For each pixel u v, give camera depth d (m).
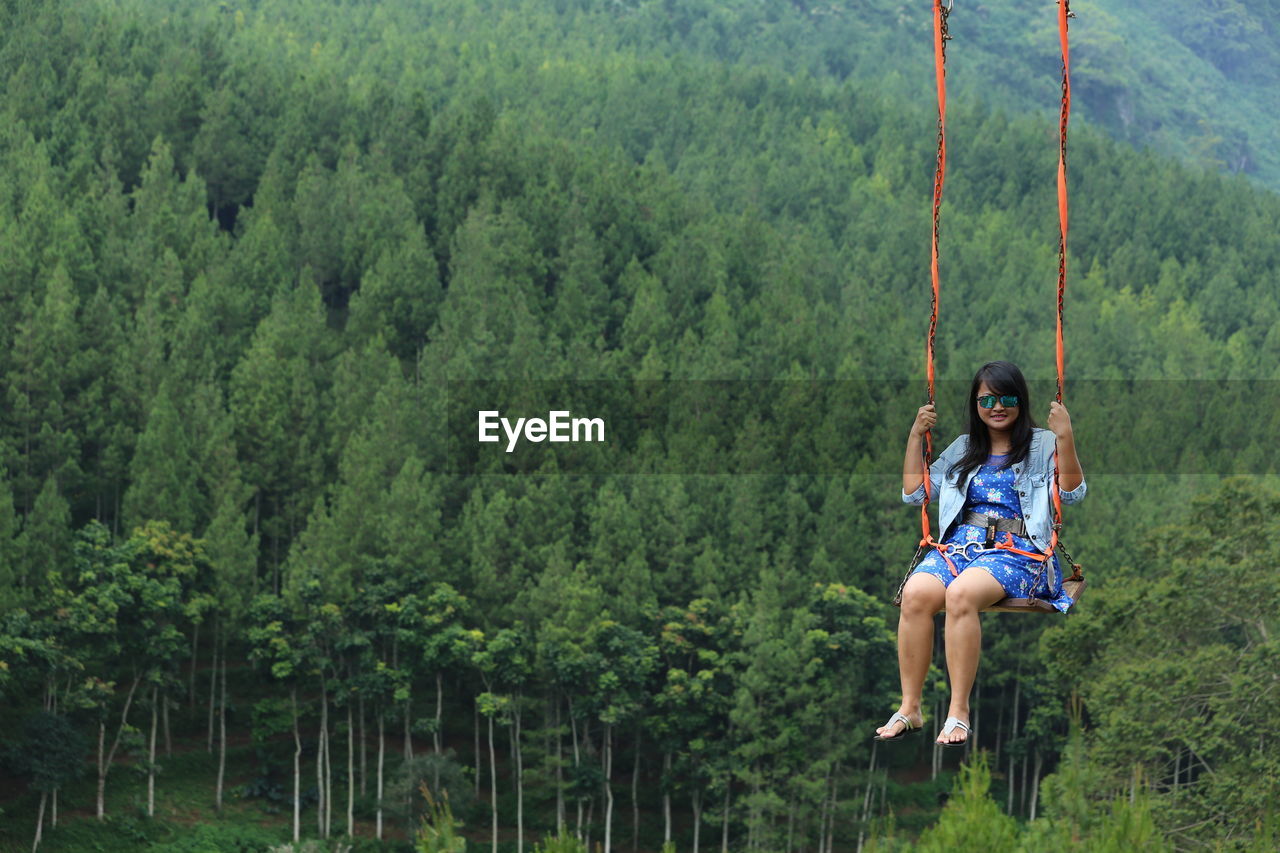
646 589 66.62
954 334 109.69
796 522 74.12
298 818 58.88
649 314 91.88
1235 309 130.25
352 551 66.31
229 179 112.19
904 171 151.38
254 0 177.00
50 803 55.97
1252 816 29.78
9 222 84.50
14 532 65.56
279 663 60.62
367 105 121.31
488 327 88.12
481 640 61.91
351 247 98.50
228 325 83.94
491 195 106.44
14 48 115.50
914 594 7.52
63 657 56.00
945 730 7.16
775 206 137.00
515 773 62.81
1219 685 34.06
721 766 60.97
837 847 62.22
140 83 114.81
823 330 97.38
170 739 62.91
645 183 118.81
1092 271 133.88
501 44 182.88
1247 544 36.12
